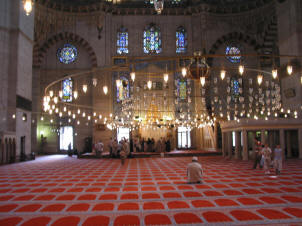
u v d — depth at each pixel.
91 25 24.50
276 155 9.55
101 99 23.78
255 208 5.13
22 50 17.59
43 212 5.05
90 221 4.50
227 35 24.86
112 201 5.84
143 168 12.21
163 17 25.34
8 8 17.05
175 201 5.75
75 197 6.27
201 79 9.45
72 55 25.14
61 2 23.72
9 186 7.82
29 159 17.89
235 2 24.81
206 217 4.62
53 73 24.75
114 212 5.00
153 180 8.62
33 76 24.06
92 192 6.81
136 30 25.12
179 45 25.23
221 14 25.02
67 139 24.53
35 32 22.92
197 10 24.84
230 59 25.38
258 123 14.98
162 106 24.31
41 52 24.23
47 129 24.31
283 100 20.53
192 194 6.41
